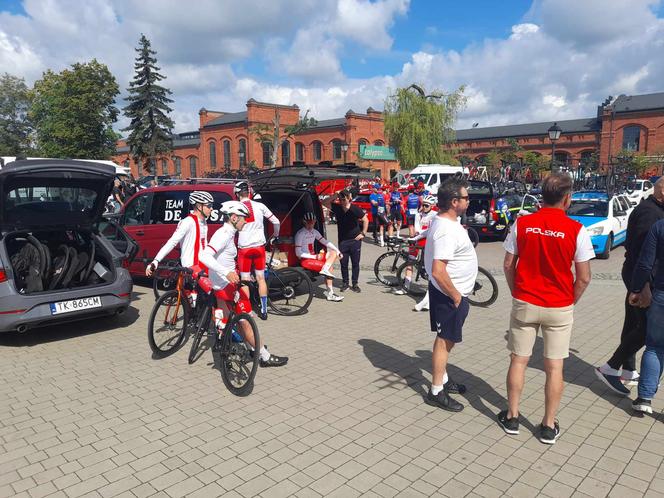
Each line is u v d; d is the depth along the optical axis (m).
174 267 5.84
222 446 3.75
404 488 3.23
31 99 55.06
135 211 9.16
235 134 58.78
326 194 14.27
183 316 5.84
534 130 56.25
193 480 3.32
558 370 3.70
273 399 4.56
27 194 6.03
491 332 6.57
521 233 3.71
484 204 16.22
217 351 5.15
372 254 13.76
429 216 8.38
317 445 3.76
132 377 5.09
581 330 6.61
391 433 3.94
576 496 3.15
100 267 6.56
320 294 8.84
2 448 3.74
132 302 8.21
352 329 6.73
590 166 40.06
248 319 4.59
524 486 3.25
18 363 5.48
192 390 4.77
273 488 3.23
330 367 5.34
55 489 3.23
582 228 3.54
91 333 6.55
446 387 4.68
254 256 6.83
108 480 3.33
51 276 6.25
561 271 3.57
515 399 3.89
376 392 4.71
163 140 42.97
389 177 54.22
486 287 7.91
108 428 4.04
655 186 4.48
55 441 3.84
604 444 3.77
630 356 4.59
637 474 3.38
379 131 55.31
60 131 40.53
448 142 38.31
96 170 6.23
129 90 41.91
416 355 5.71
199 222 5.85
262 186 8.29
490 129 60.88
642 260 3.94
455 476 3.36
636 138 47.53
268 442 3.80
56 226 6.49
